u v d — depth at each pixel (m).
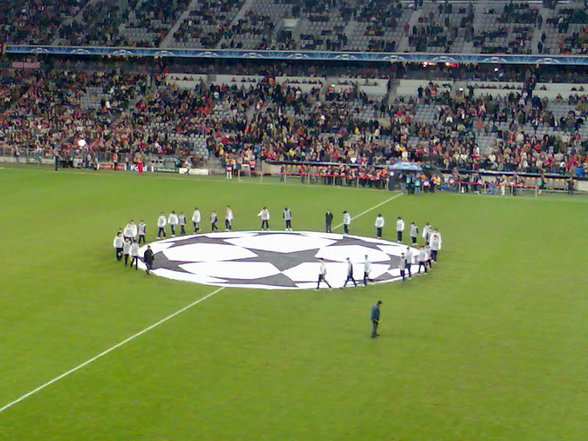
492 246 65.38
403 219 75.69
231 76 120.06
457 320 46.97
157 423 33.31
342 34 118.56
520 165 94.81
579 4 118.56
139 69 123.94
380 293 52.34
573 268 58.88
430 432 32.94
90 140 109.81
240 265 58.88
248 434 32.47
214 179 97.69
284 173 96.44
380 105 111.38
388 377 38.38
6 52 124.88
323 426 33.25
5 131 113.19
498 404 35.62
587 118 104.19
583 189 92.69
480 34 115.62
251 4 127.06
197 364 39.62
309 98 113.00
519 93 109.19
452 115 105.81
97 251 61.69
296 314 47.69
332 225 73.25
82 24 127.44
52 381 37.28
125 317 46.53
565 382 38.06
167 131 109.69
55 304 48.66
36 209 77.19
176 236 68.25
